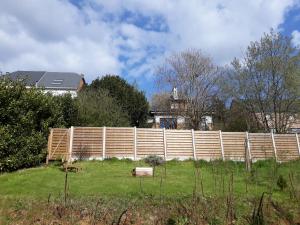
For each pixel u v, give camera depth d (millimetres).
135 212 7656
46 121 15766
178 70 28453
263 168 13906
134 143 16781
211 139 17641
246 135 18016
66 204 7797
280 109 23391
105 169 13945
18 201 8227
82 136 16312
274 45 23547
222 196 8391
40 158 14688
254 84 24359
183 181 11344
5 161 12945
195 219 7238
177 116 28062
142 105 35312
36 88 16203
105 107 28984
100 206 7844
